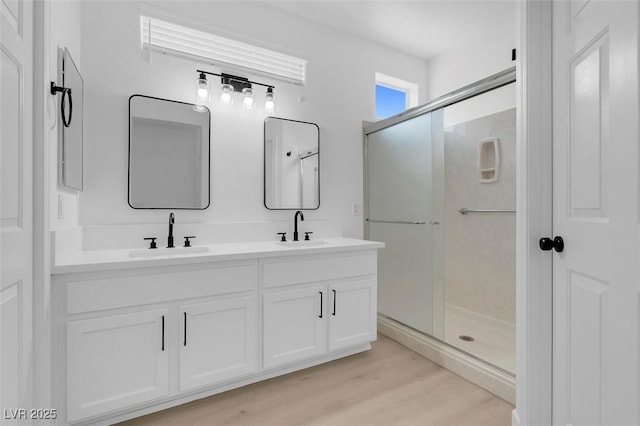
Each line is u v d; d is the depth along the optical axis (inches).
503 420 62.6
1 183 36.3
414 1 96.9
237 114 92.6
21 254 41.3
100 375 56.7
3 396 37.0
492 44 110.3
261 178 95.8
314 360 83.4
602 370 38.9
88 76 74.6
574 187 44.4
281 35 99.6
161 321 61.8
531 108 50.9
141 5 80.4
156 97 82.4
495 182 106.8
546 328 50.8
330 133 108.9
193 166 86.0
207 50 89.7
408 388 73.8
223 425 61.1
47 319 47.7
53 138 53.9
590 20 40.7
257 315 72.4
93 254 66.5
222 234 88.1
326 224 105.3
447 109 123.8
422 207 95.6
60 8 58.2
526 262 51.4
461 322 108.6
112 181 77.0
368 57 118.0
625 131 34.4
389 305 107.6
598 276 39.2
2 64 36.5
